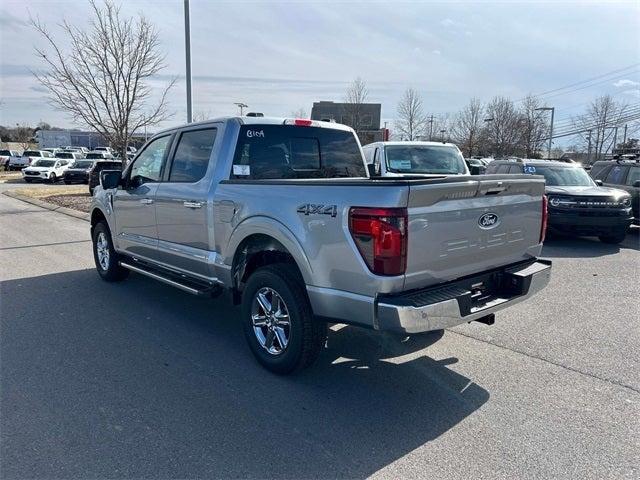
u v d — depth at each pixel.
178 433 3.19
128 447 3.03
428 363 4.35
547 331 5.16
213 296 4.80
